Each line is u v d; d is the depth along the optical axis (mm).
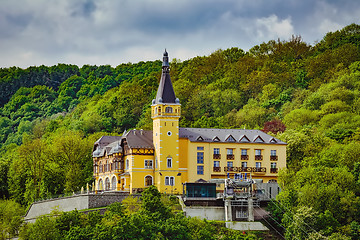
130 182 160125
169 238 126812
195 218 135750
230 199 144375
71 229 127562
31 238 131250
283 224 138500
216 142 164625
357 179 150125
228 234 136875
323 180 147375
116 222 128875
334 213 138750
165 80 165625
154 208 135500
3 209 163750
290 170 161375
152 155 162500
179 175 160750
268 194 151250
